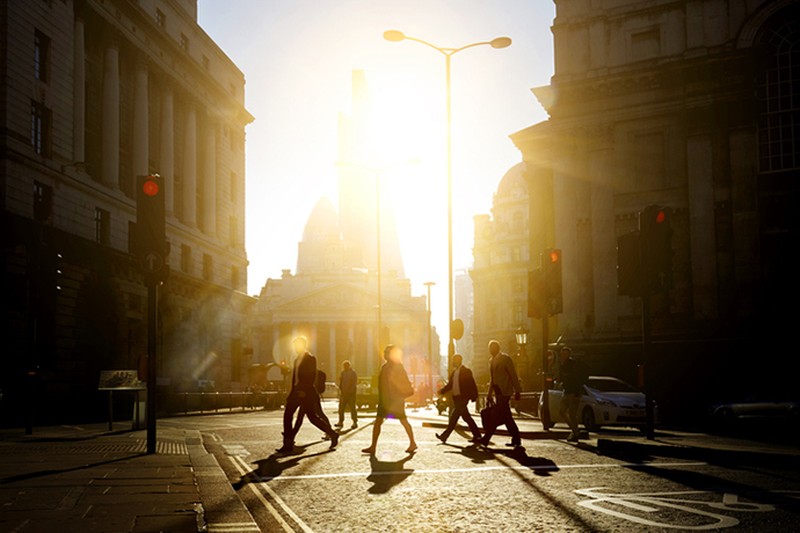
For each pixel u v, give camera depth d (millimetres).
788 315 34562
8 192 31375
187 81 52625
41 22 34562
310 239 192625
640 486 8906
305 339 14102
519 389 14664
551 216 40844
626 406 21359
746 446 13664
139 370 12484
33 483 8258
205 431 20203
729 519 6672
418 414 35750
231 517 6348
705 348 35594
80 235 37188
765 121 36250
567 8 40219
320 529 6328
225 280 57750
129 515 6199
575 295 39281
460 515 6992
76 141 37688
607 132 39125
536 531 6207
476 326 103812
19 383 29781
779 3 35750
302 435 18750
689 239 37094
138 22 45156
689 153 37125
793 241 35188
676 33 38000
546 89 39938
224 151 59344
